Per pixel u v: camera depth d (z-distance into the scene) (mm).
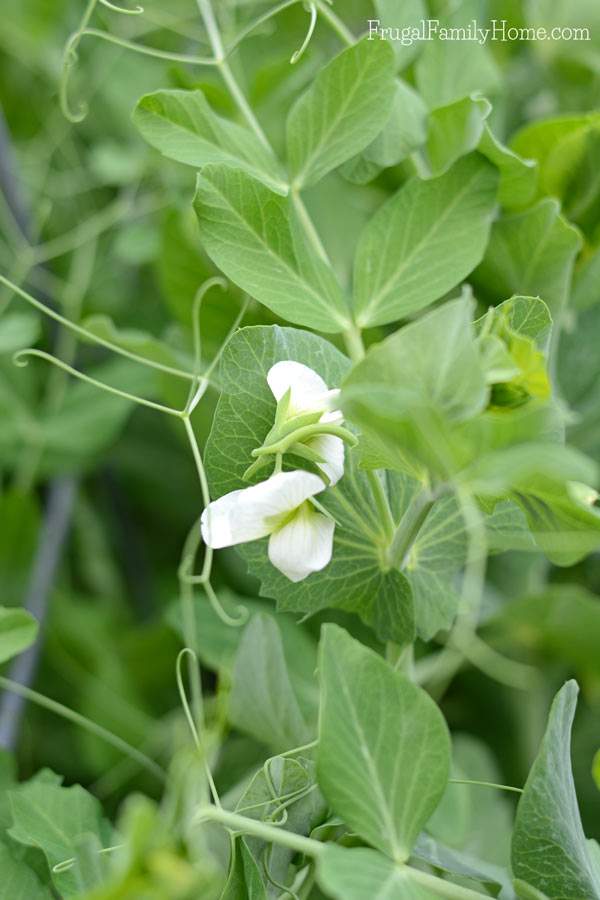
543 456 460
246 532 511
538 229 583
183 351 656
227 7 692
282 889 522
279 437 512
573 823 513
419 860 529
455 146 577
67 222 777
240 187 537
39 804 544
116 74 751
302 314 543
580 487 507
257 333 524
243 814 530
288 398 513
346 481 536
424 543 547
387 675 494
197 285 647
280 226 541
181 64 738
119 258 766
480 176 558
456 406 479
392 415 479
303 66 660
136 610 729
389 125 585
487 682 690
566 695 508
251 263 540
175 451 749
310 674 631
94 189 782
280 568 513
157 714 696
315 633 666
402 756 495
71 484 704
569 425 641
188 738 610
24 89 790
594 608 636
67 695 698
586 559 698
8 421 700
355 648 493
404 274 554
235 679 579
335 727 490
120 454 745
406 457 498
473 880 540
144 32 739
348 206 655
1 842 536
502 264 595
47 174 771
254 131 596
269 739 578
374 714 494
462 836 597
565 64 703
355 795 491
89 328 627
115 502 727
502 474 468
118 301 757
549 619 648
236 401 522
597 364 639
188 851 506
